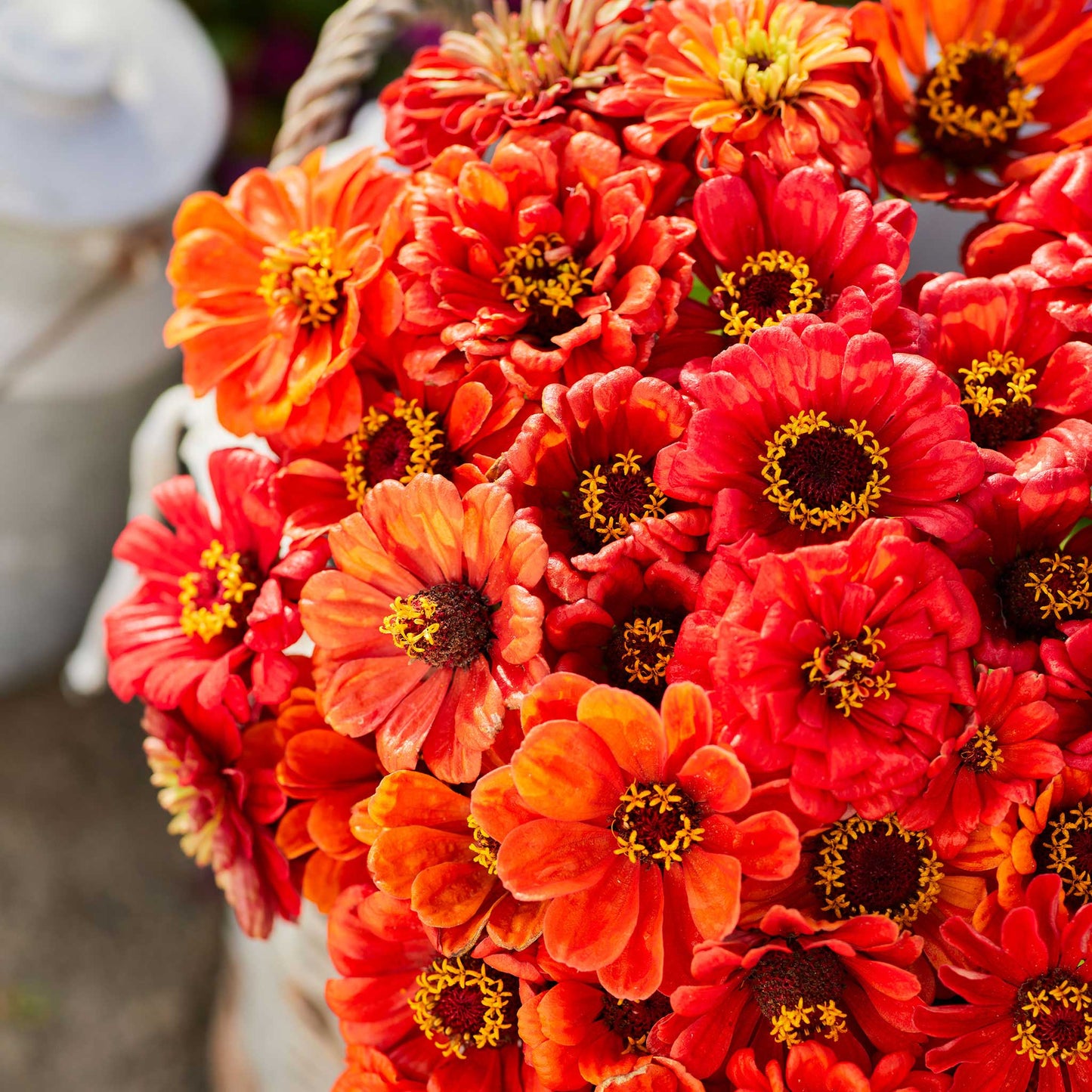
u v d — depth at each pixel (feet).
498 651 1.69
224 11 3.85
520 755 1.62
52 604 3.50
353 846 1.77
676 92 1.79
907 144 1.93
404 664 1.73
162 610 1.90
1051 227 1.81
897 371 1.66
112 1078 3.30
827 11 1.82
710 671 1.64
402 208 1.80
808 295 1.76
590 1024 1.69
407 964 1.79
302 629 1.75
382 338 1.81
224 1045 3.05
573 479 1.74
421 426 1.78
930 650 1.63
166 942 3.54
